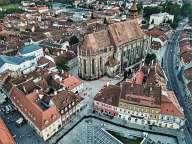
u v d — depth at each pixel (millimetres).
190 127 130500
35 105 124438
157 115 127500
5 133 104062
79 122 134625
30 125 128250
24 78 157500
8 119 132750
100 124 133000
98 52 176375
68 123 132500
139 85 133875
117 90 139250
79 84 161125
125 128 130000
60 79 154375
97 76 183250
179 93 162000
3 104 146000
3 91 157250
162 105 127688
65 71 183125
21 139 119188
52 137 123250
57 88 146250
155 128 129375
